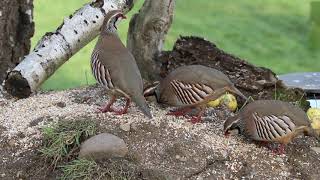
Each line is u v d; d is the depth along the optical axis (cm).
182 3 2414
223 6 2398
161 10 1201
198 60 1201
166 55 1219
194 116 1053
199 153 959
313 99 1303
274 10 2370
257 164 958
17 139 985
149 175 914
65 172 918
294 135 960
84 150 927
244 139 1002
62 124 980
